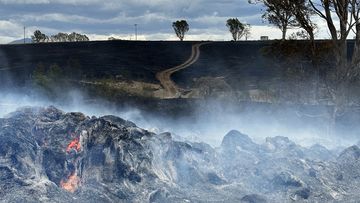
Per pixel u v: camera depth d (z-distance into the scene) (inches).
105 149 499.2
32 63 2556.6
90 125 520.4
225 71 2491.4
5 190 437.1
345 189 541.6
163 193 475.8
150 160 508.7
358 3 1031.6
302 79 1325.0
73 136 509.7
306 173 550.3
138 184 482.3
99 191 455.5
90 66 2514.8
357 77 1083.9
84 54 3021.7
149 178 494.6
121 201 454.9
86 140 506.3
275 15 1349.7
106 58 2871.6
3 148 474.0
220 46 3479.3
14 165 465.1
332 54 1187.3
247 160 582.9
